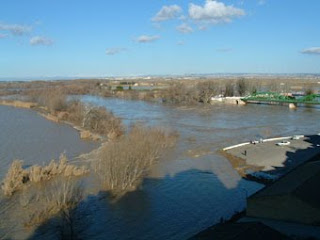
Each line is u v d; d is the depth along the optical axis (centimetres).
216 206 4800
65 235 3944
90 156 7138
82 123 10731
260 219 3828
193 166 6625
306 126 10962
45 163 6706
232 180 5834
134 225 4291
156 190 5381
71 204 4703
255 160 6919
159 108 15500
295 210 3669
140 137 6412
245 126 10912
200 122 11631
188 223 4331
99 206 4784
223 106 16312
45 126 10669
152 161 6688
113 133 8900
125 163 5422
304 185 3928
